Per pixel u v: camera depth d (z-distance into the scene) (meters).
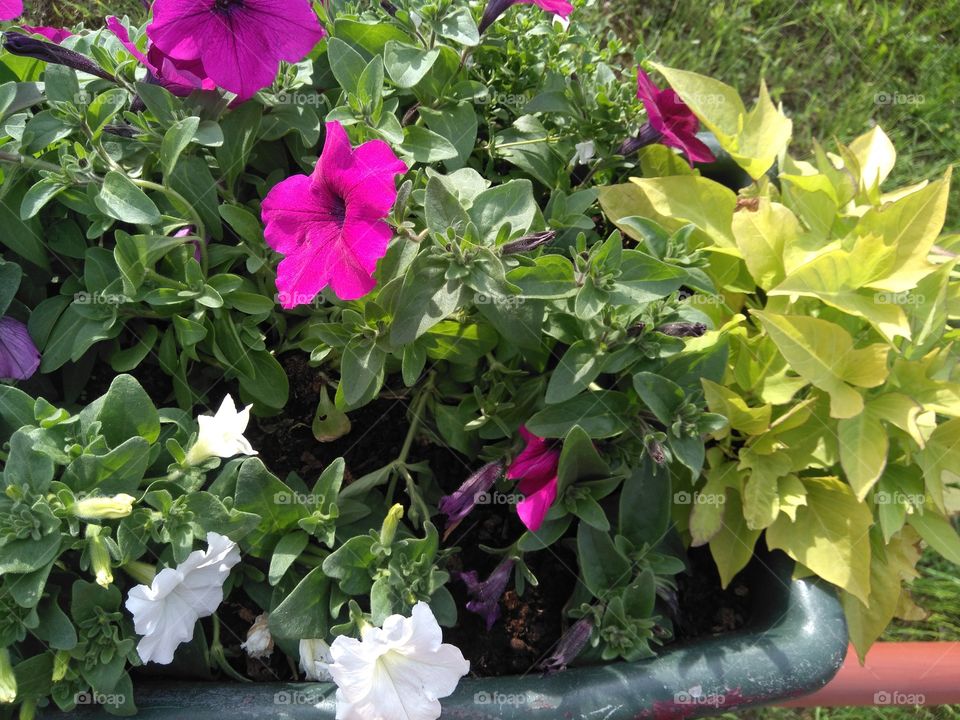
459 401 1.54
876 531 1.54
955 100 2.77
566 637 1.35
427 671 1.21
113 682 1.21
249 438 1.51
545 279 1.29
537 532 1.36
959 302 1.58
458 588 1.48
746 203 1.59
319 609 1.30
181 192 1.43
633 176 1.69
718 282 1.61
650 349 1.33
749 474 1.48
